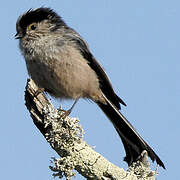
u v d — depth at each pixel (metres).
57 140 7.00
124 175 6.61
